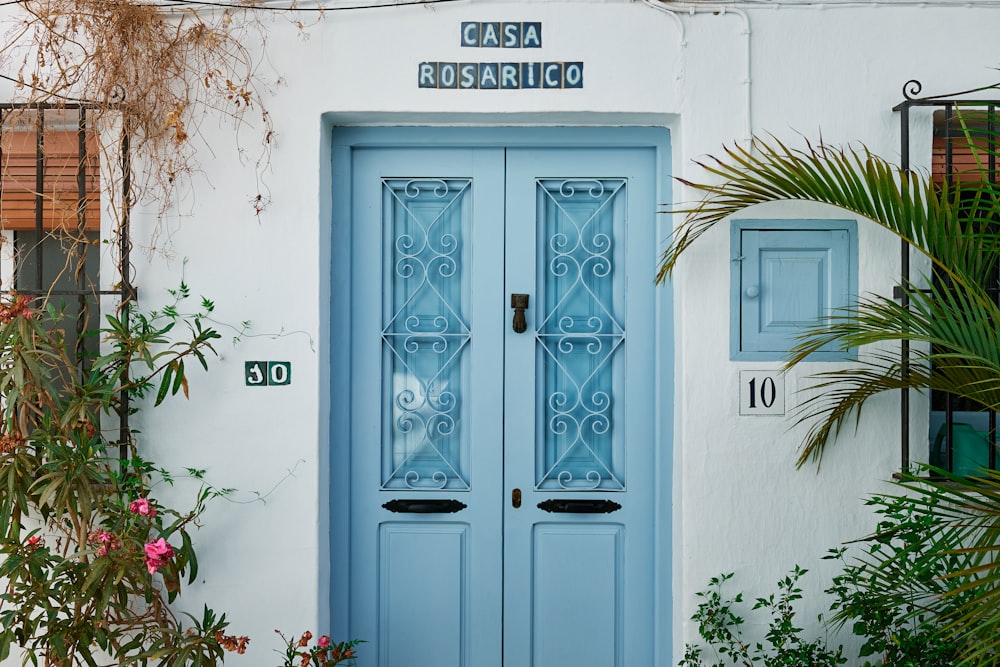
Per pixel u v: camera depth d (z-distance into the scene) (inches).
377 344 120.9
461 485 121.1
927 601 109.1
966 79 112.3
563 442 121.5
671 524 118.4
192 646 97.8
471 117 115.2
